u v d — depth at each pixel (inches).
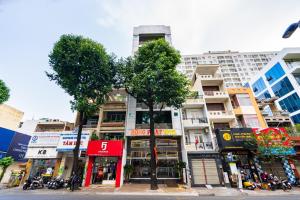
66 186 589.3
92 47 639.8
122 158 690.8
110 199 373.1
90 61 638.5
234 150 694.5
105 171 708.7
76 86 660.7
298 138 717.9
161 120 813.9
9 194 459.8
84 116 690.8
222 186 624.7
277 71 1213.7
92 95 678.5
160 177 684.7
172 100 655.1
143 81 595.5
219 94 897.5
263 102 1106.7
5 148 876.6
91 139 729.6
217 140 711.1
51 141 780.0
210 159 685.9
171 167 703.7
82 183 647.1
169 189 542.3
